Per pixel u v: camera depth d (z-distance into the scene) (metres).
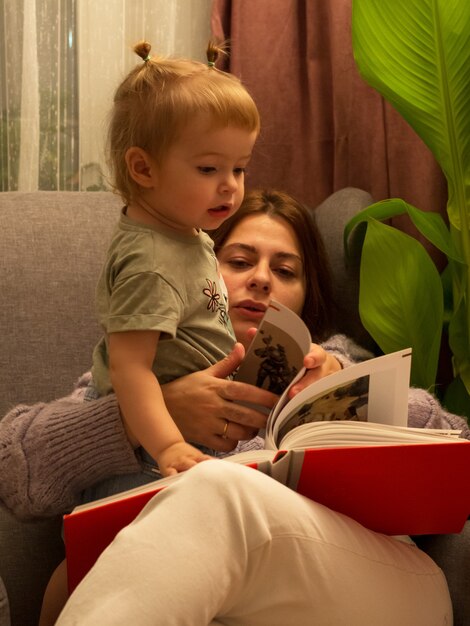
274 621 1.00
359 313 1.75
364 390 1.15
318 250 1.72
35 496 1.23
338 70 1.95
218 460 1.00
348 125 1.98
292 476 1.05
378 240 1.68
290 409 1.13
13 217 1.62
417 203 1.95
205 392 1.19
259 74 2.02
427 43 1.57
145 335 1.12
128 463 1.22
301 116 2.05
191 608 0.89
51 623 1.30
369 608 1.04
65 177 1.99
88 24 1.94
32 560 1.41
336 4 1.93
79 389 1.43
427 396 1.45
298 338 1.17
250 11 2.00
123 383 1.12
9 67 1.93
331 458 1.03
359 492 1.08
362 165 1.99
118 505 1.00
